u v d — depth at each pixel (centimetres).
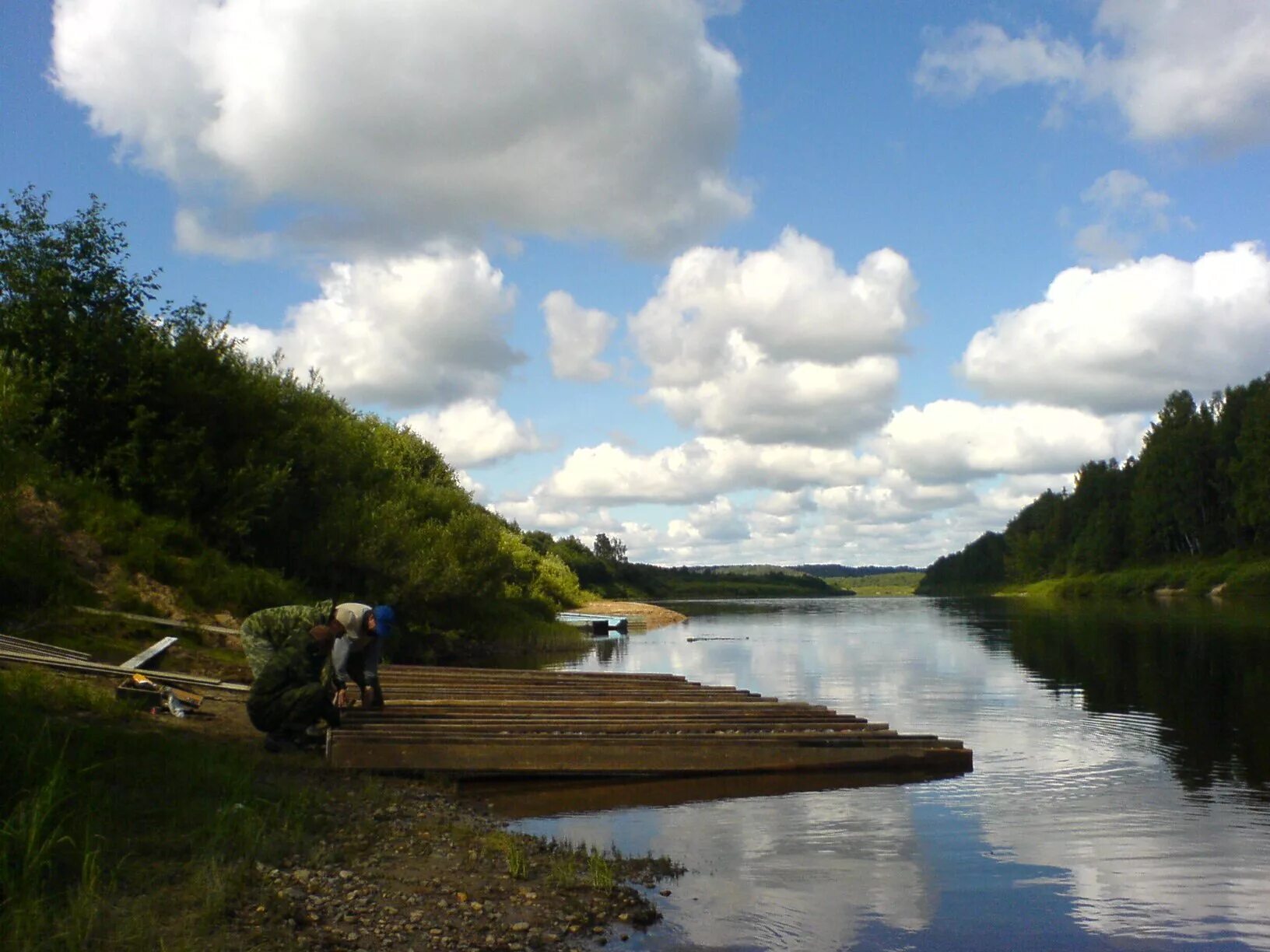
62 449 1856
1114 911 647
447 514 3250
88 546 1611
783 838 834
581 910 616
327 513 2367
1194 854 788
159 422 1995
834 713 1311
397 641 2556
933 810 946
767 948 571
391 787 942
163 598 1622
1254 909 653
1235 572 7375
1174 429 9375
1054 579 11300
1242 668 2272
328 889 607
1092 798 1001
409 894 617
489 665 2711
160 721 1023
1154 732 1438
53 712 934
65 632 1359
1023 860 766
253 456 2109
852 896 671
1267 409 7844
